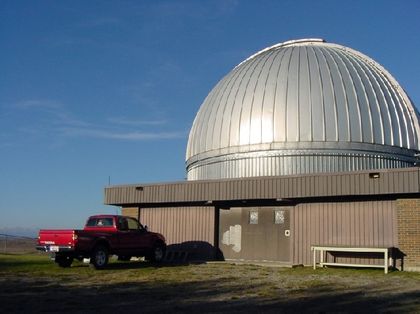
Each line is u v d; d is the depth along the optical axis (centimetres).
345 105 2555
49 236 1914
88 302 1108
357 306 1065
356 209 2052
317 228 2127
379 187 1939
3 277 1589
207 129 2819
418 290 1320
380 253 1978
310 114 2538
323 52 2827
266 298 1173
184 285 1418
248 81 2769
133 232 2102
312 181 2084
